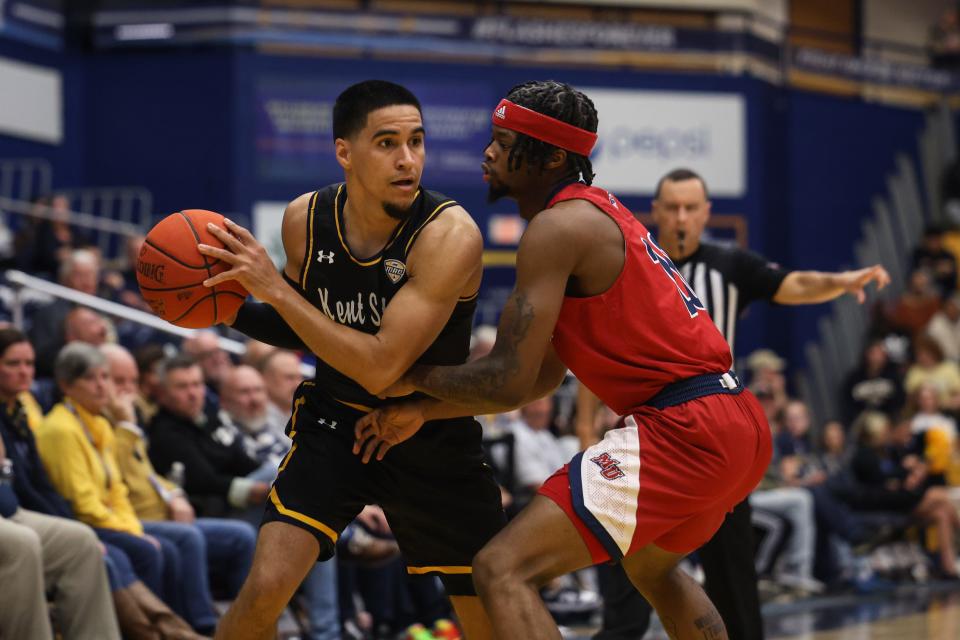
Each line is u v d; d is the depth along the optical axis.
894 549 21.80
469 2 29.59
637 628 11.84
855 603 18.39
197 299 7.48
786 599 18.75
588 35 30.03
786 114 32.59
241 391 14.95
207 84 28.47
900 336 29.39
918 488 21.97
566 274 7.34
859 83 34.09
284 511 7.78
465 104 29.27
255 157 28.28
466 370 7.36
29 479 11.89
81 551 11.26
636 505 7.26
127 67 28.97
